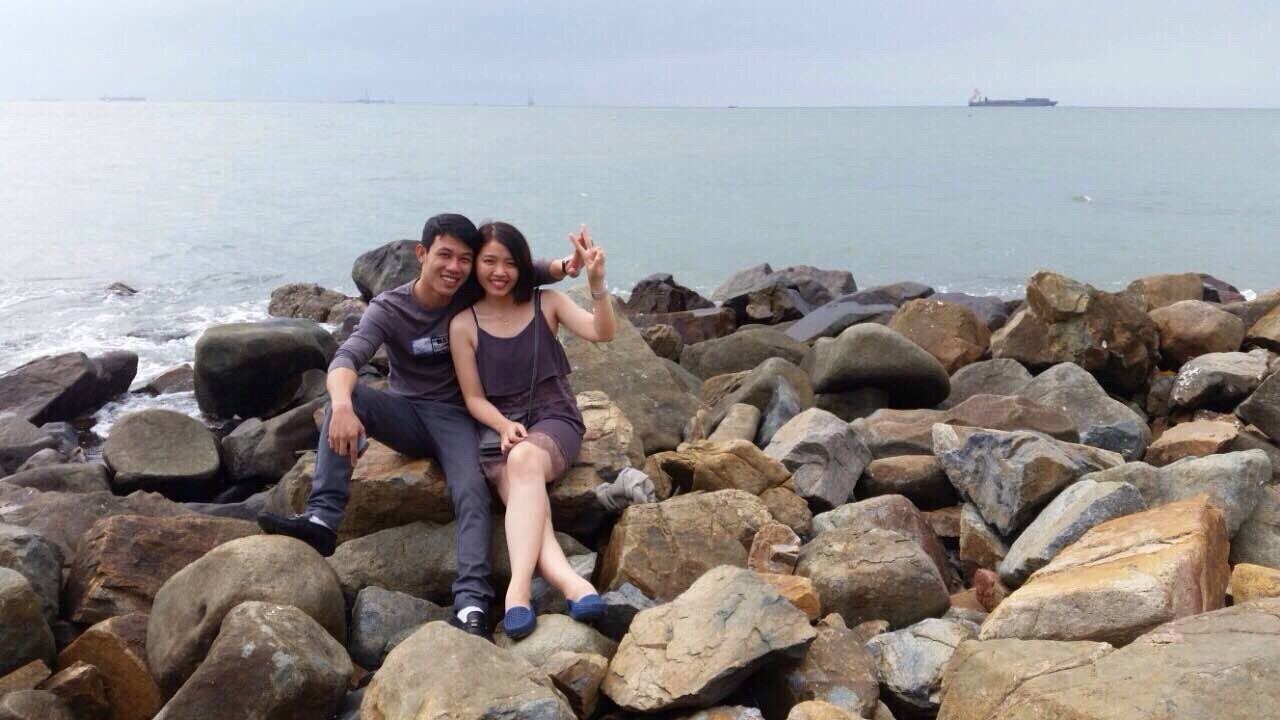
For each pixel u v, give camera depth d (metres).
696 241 26.34
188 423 8.74
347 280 20.70
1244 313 10.82
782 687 4.43
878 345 8.58
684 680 4.20
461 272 5.36
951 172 46.34
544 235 27.09
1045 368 9.69
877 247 25.62
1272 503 5.73
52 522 6.68
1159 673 3.57
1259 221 28.97
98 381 11.07
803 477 6.56
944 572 5.98
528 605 4.78
